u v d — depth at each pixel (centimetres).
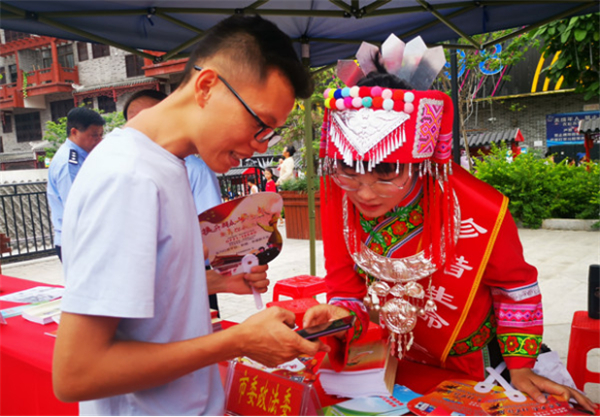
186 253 106
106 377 93
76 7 272
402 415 132
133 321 102
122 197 94
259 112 110
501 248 136
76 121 397
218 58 109
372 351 154
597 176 856
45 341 194
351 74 139
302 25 341
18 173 1215
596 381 204
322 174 145
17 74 2336
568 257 613
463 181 138
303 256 704
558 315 409
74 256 94
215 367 123
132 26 309
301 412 125
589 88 451
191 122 111
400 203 142
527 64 1689
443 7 309
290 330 108
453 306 145
